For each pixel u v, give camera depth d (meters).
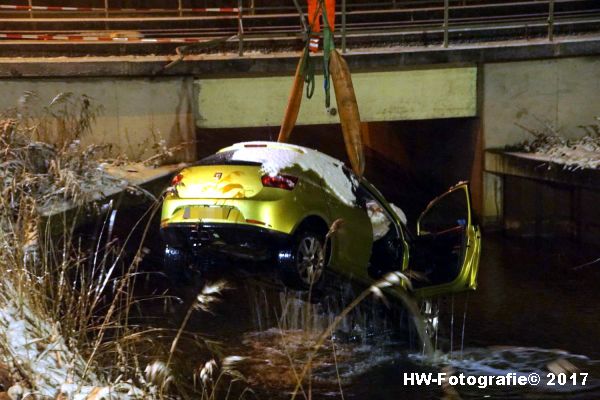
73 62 21.95
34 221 11.92
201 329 13.40
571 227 22.36
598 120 23.84
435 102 23.89
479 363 12.03
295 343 12.69
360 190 13.79
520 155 22.48
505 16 26.30
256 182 12.42
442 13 27.19
